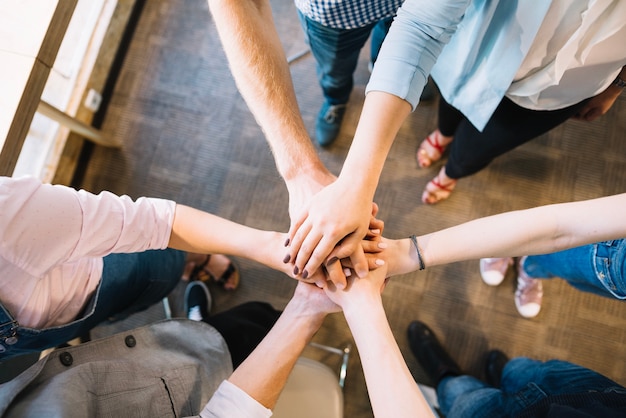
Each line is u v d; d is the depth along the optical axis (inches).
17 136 45.5
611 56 36.0
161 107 76.7
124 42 78.5
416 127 73.5
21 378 32.9
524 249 35.7
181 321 43.0
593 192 70.0
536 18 33.2
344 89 63.5
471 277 69.3
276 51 37.6
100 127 76.7
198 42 77.9
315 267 34.8
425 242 38.8
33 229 30.5
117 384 35.6
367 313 35.9
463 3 29.8
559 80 37.5
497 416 47.9
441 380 63.1
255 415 33.2
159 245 38.1
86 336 62.0
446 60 45.0
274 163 74.0
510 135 49.5
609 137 71.0
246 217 72.9
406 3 31.4
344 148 73.9
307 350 68.6
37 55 45.2
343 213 32.7
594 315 67.1
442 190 68.7
